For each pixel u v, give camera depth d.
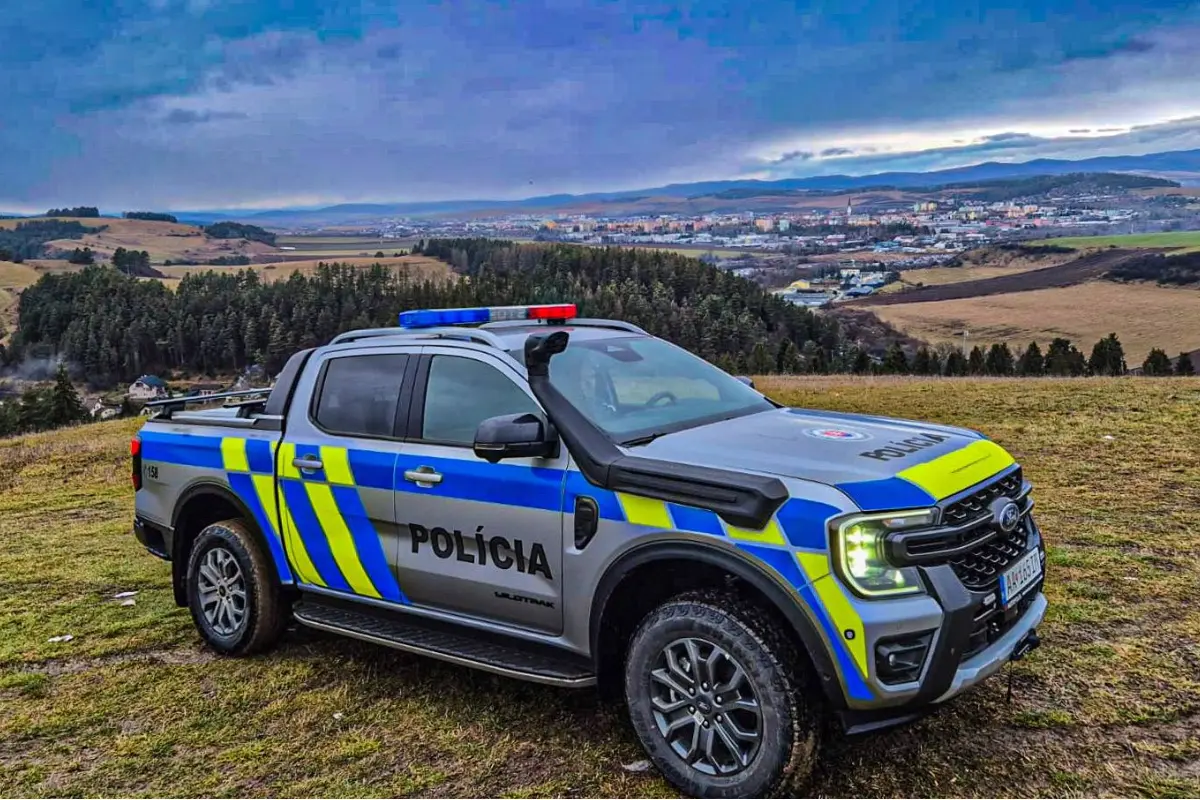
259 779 3.38
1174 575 5.11
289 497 4.39
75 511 10.14
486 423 3.35
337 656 4.62
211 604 4.82
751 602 2.98
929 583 2.80
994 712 3.56
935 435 3.51
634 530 3.14
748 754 2.96
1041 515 6.59
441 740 3.62
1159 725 3.40
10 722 4.02
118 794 3.33
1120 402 12.48
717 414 3.89
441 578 3.78
